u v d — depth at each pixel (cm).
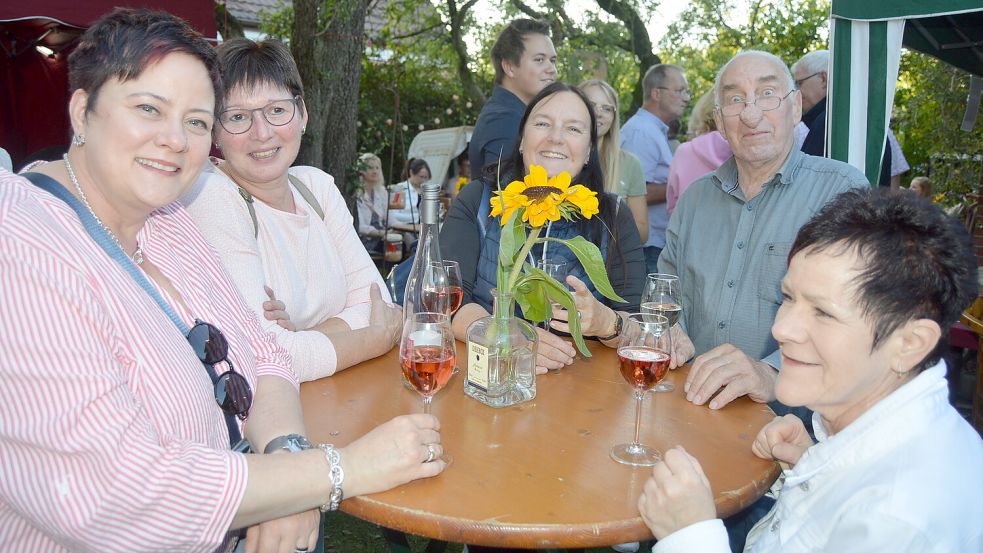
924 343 114
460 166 876
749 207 250
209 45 134
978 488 111
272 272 208
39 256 107
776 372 193
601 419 166
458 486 132
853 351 116
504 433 156
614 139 368
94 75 122
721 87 246
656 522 122
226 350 148
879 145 368
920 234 112
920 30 473
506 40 400
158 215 156
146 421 117
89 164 129
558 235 242
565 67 959
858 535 108
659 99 487
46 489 108
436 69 1058
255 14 955
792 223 239
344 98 706
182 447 119
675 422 166
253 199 210
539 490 131
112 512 110
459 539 121
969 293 113
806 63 467
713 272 256
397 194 766
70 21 508
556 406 173
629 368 146
